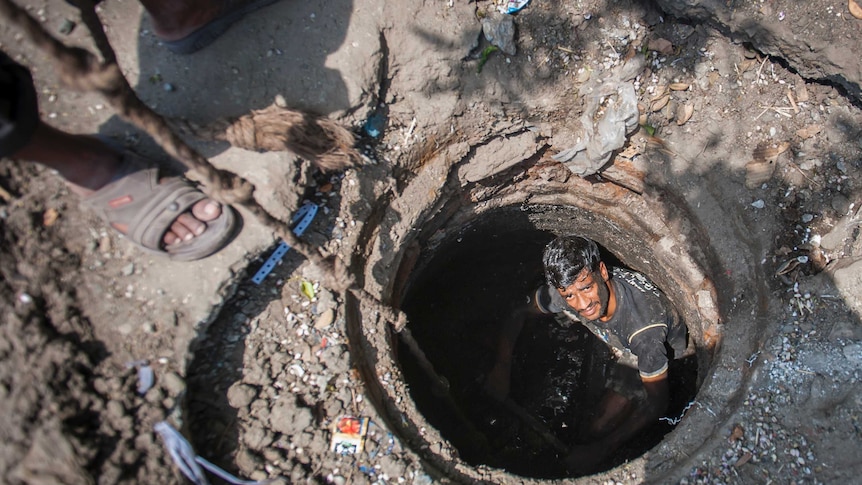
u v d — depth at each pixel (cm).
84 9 219
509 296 457
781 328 282
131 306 238
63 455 207
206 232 237
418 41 288
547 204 388
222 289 245
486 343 444
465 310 450
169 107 254
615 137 316
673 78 314
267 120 252
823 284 283
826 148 296
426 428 279
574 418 424
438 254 390
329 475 253
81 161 211
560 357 448
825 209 291
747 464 264
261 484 244
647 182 333
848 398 265
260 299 264
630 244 380
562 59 311
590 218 389
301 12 272
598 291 327
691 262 335
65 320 229
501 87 307
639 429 369
